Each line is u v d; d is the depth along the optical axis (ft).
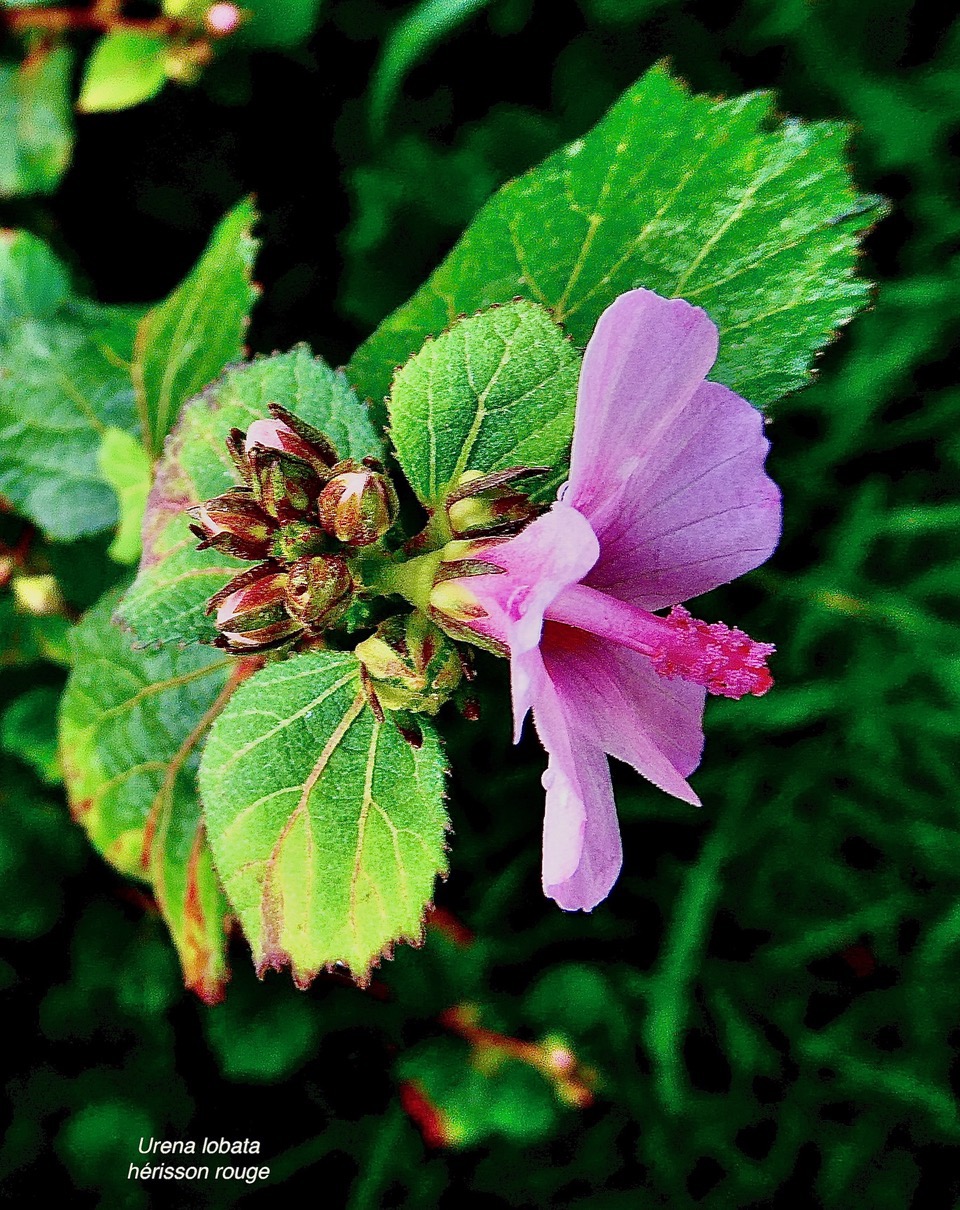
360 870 0.28
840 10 0.45
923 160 0.45
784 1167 0.47
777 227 0.29
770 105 0.29
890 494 0.47
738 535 0.26
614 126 0.29
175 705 0.35
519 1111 0.44
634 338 0.24
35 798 0.46
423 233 0.46
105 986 0.46
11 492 0.39
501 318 0.28
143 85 0.42
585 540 0.22
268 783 0.28
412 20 0.41
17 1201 0.47
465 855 0.47
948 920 0.45
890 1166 0.47
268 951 0.29
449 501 0.27
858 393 0.44
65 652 0.42
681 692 0.27
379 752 0.28
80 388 0.39
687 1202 0.47
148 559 0.30
